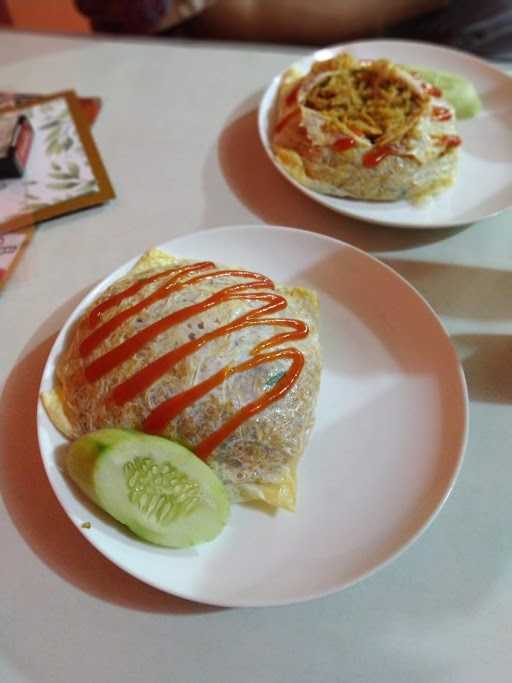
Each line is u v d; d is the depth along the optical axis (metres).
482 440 0.27
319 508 0.24
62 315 0.32
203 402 0.23
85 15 0.54
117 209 0.37
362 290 0.31
